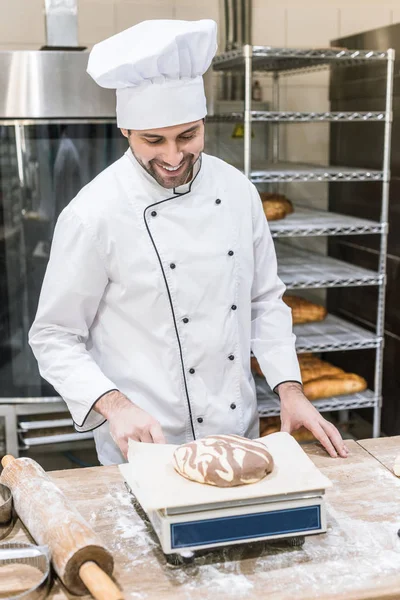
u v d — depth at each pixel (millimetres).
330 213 3004
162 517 1052
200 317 1539
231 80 2996
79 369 1467
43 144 2268
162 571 1059
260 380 2754
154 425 1324
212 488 1081
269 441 1245
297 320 2727
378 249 2852
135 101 1371
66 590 1021
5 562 1069
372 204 2852
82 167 2301
